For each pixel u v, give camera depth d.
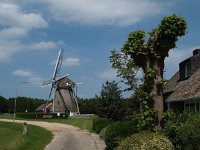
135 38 19.70
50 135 45.03
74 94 91.88
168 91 39.19
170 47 19.53
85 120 73.25
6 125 50.16
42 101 130.75
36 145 32.09
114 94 44.03
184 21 19.22
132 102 37.97
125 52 19.72
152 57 19.70
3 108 129.50
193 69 37.28
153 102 19.44
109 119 43.56
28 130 43.28
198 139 16.73
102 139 38.53
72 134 46.81
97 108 45.50
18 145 28.47
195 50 41.97
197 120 17.44
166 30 19.11
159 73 19.61
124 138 20.27
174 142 18.28
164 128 19.27
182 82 37.62
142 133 18.16
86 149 30.84
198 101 30.88
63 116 85.50
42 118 84.69
